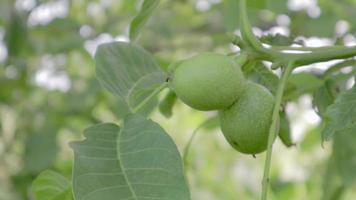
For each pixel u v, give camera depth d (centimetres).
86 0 179
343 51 72
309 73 94
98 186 66
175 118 209
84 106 156
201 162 211
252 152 73
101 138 69
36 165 155
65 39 170
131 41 79
